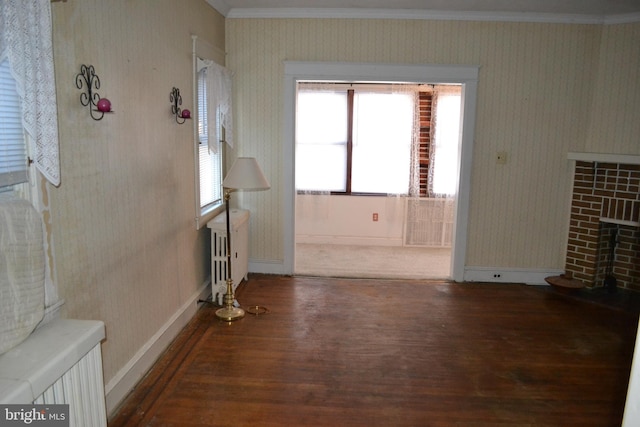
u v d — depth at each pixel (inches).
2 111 62.2
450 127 228.7
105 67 86.9
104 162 87.9
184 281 135.2
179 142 127.1
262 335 130.6
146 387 103.1
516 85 168.4
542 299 163.9
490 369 114.6
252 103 173.6
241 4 159.6
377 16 164.9
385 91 227.8
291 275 184.4
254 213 181.5
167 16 115.9
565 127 170.7
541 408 98.7
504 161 173.2
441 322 142.5
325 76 169.6
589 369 115.5
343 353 121.0
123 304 97.6
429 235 239.9
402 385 106.3
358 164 236.7
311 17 166.4
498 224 177.9
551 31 164.6
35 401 54.9
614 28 161.8
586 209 171.3
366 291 168.7
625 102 162.2
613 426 93.0
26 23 60.7
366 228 243.0
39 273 65.0
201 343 125.1
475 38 165.8
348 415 94.7
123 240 96.5
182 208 131.1
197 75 136.0
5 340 59.3
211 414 93.9
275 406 97.1
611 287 172.6
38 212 68.1
